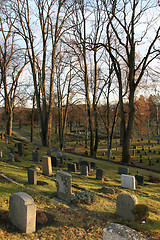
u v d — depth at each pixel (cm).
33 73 3033
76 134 6869
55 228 694
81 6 2820
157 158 3488
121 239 484
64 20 2958
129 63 2425
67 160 2316
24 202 644
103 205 947
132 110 2467
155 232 722
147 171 2158
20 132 7506
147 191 1370
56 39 3020
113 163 2489
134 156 3772
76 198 945
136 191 1305
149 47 2281
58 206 870
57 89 3728
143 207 810
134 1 2231
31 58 2897
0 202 816
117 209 855
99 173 1529
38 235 637
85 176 1574
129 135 2516
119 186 1385
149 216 851
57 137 6222
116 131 7581
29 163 1808
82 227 725
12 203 695
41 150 2773
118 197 855
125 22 2361
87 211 863
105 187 1188
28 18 2895
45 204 870
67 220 761
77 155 2880
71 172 1664
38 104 3067
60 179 978
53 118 5897
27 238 607
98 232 698
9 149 2438
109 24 2592
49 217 764
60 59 3438
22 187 1027
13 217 685
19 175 1273
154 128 7081
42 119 3125
